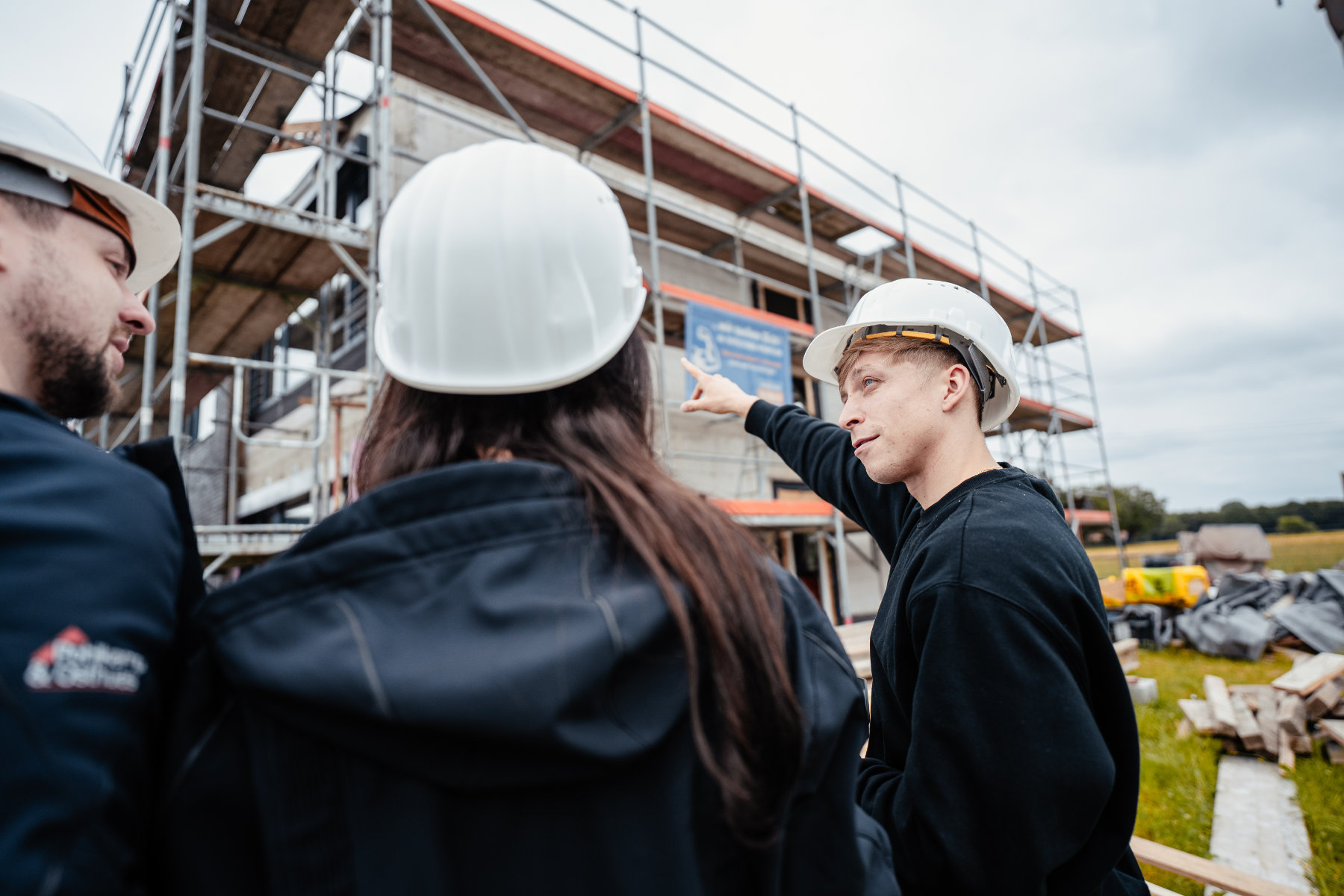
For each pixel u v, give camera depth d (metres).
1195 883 2.99
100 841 0.39
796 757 0.53
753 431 1.86
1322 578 8.53
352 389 7.05
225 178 6.55
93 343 0.72
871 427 1.26
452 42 5.46
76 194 0.72
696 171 8.98
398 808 0.46
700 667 0.54
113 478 0.51
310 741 0.47
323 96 6.06
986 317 1.27
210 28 5.02
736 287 10.46
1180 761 4.31
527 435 0.64
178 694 0.49
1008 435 16.38
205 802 0.45
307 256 5.19
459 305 0.63
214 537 4.07
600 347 0.68
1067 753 0.88
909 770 0.96
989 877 0.88
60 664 0.40
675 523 0.58
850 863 0.58
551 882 0.47
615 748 0.47
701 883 0.50
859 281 11.95
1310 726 4.73
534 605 0.48
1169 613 9.59
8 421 0.51
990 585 0.95
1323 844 3.26
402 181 6.51
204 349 7.07
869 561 10.99
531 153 0.71
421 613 0.47
